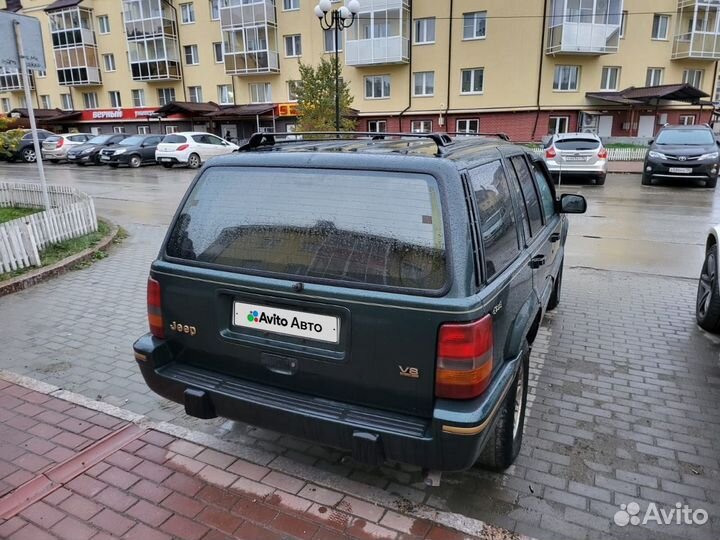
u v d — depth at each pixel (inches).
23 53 306.0
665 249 337.7
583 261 308.7
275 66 1364.4
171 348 115.0
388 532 100.5
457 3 1169.4
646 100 1139.3
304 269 98.1
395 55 1207.6
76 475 117.2
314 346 97.8
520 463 121.6
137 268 292.2
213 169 112.5
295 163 103.3
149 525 102.9
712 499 110.0
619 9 1128.2
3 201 491.2
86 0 1549.0
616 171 831.7
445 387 88.2
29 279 256.5
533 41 1151.0
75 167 1019.3
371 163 97.2
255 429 135.1
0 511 106.3
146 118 1542.8
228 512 106.2
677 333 198.7
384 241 93.1
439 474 117.6
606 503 108.7
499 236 106.8
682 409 145.4
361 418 94.7
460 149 108.6
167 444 128.7
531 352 181.9
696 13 1158.3
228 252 106.1
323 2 721.0
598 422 138.9
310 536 99.7
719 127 1355.8
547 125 1194.6
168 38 1459.2
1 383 158.6
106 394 153.6
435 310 86.7
